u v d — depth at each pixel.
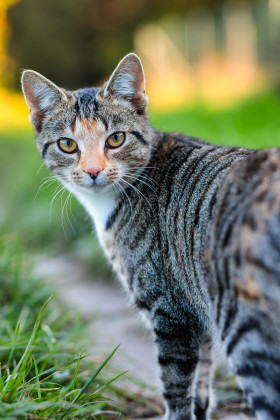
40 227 1.58
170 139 0.95
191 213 0.85
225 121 1.78
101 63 4.55
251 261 0.77
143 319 0.92
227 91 3.14
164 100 3.36
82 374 0.96
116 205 0.93
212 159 0.88
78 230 1.46
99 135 0.93
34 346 0.94
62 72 4.57
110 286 1.31
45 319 1.09
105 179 0.92
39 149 0.97
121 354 1.02
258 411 0.79
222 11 3.87
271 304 0.77
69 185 0.96
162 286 0.89
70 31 4.48
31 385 0.88
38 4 4.38
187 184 0.88
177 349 0.89
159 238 0.89
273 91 2.45
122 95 0.94
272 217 0.76
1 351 0.96
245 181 0.80
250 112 1.95
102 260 1.34
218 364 1.02
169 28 4.37
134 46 4.57
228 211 0.80
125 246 0.91
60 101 0.94
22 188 1.94
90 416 0.88
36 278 1.18
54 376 0.94
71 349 1.00
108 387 0.97
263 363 0.78
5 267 1.16
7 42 4.40
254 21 3.45
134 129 0.94
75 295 1.27
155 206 0.90
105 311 1.19
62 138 0.94
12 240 1.26
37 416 0.84
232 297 0.79
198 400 0.92
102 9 4.43
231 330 0.80
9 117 3.66
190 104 2.77
